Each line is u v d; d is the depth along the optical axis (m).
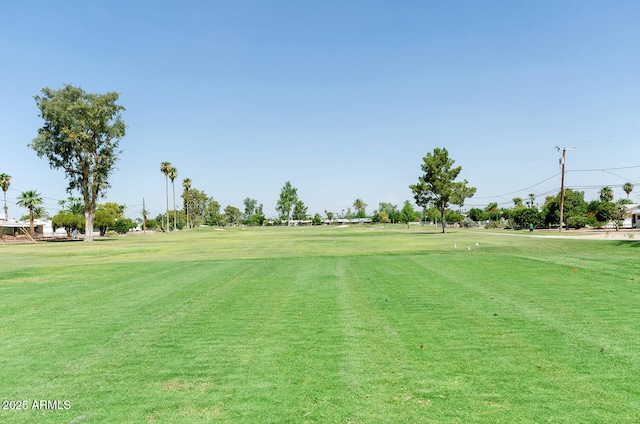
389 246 30.25
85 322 8.29
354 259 19.84
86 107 52.84
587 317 7.63
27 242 60.72
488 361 5.55
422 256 20.36
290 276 14.38
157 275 15.54
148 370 5.56
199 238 59.38
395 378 5.06
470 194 58.44
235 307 9.43
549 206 69.25
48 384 5.15
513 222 77.44
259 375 5.29
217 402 4.53
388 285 11.83
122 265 19.64
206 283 13.22
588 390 4.57
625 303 8.70
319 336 6.96
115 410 4.40
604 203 65.50
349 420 4.05
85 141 53.81
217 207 189.62
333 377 5.15
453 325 7.37
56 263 21.73
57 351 6.45
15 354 6.34
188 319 8.38
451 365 5.44
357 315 8.34
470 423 3.93
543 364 5.38
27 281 14.45
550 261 16.17
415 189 59.16
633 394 4.45
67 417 4.27
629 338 6.35
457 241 34.44
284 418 4.13
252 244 38.38
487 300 9.34
